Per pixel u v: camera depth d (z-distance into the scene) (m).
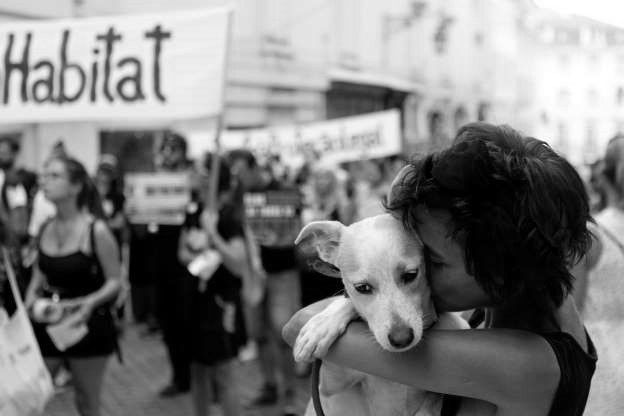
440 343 1.39
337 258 1.47
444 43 25.47
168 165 7.36
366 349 1.43
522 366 1.34
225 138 10.92
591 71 40.81
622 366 2.47
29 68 4.67
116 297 4.00
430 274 1.42
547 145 1.40
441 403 1.50
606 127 41.19
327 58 18.83
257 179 6.05
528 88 35.56
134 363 6.93
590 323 2.56
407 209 1.38
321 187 6.55
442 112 25.89
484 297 1.43
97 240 3.91
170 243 4.76
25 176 7.97
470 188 1.31
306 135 11.07
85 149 12.18
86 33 4.62
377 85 20.67
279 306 5.48
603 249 2.60
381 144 10.83
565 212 1.32
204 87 4.41
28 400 2.95
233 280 4.45
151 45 4.50
